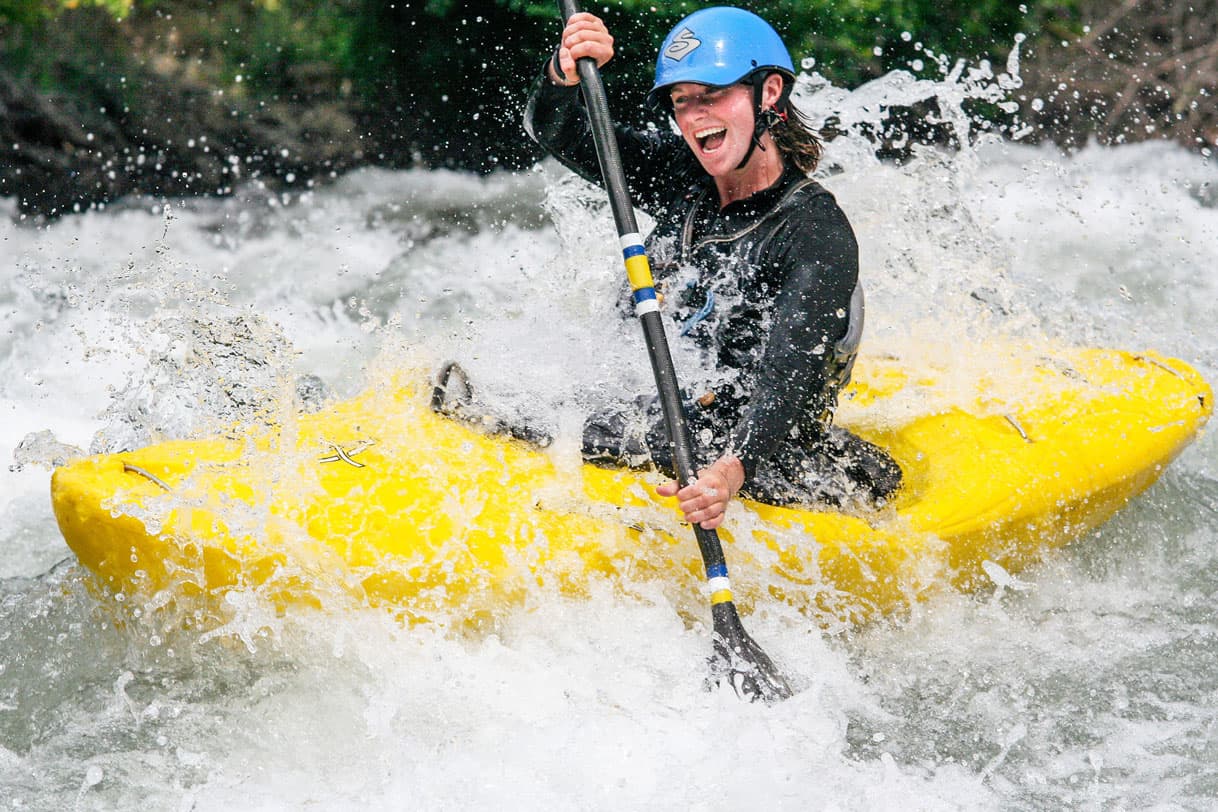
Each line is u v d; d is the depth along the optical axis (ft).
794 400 33.45
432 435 36.45
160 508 32.35
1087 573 42.22
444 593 32.86
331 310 80.02
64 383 62.59
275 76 110.93
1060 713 34.58
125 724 33.24
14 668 35.78
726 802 29.71
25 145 102.68
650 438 36.11
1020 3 107.96
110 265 88.02
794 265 34.68
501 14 105.91
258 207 101.14
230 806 30.09
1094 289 74.18
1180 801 30.60
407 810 29.68
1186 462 50.29
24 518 47.93
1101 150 102.94
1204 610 40.47
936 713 34.60
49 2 109.29
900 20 104.42
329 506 33.37
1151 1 110.52
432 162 107.76
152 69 109.29
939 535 37.19
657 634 34.27
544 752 31.40
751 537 35.32
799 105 57.06
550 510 34.50
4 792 30.66
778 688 32.35
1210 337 65.98
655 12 99.25
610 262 45.32
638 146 38.99
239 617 32.91
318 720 33.01
